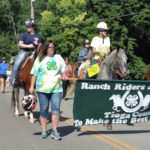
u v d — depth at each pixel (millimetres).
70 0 57781
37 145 11305
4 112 17172
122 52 13227
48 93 11773
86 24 56094
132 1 55500
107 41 14312
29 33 15039
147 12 55938
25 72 14539
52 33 58062
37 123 14547
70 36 55906
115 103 12125
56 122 11969
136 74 55062
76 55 54531
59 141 11750
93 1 56281
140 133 12914
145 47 59438
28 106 13703
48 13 58219
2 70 29922
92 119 11984
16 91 16078
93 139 12008
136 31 57625
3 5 90812
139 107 12359
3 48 80312
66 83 24344
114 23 54812
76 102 11844
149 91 12398
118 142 11625
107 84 12000
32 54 14547
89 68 13938
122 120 12242
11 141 11797
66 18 56250
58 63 11711
